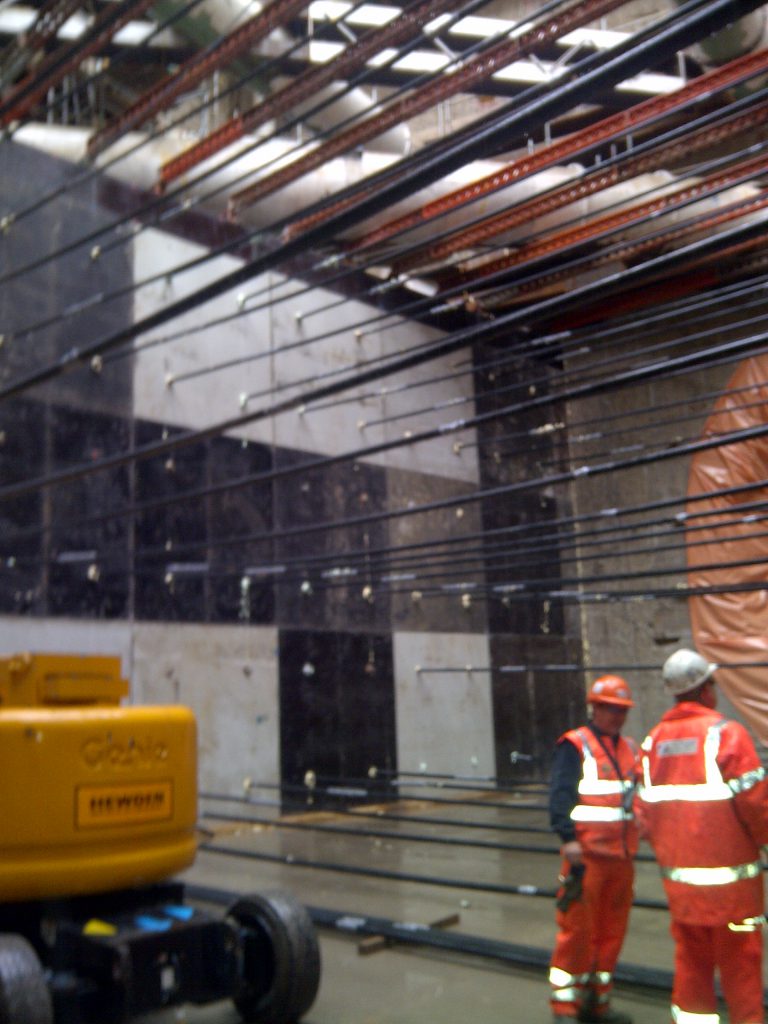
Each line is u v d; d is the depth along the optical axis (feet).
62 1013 14.49
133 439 36.81
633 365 46.47
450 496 48.08
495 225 28.63
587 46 25.55
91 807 15.35
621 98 31.24
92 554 34.96
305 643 41.83
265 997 16.88
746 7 10.25
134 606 36.11
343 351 44.68
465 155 12.66
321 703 41.88
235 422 20.40
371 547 44.60
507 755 48.01
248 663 39.63
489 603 48.98
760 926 13.44
